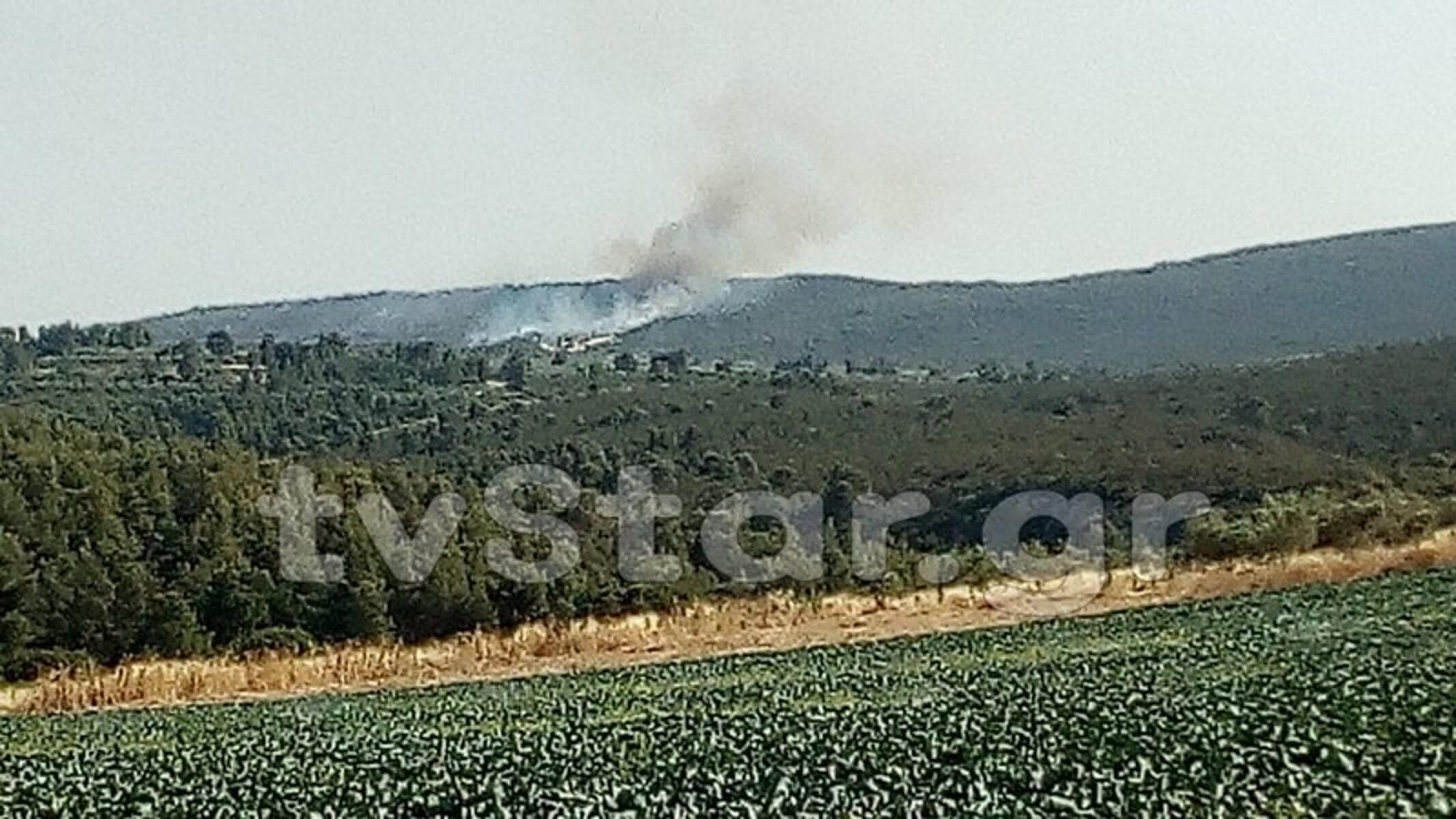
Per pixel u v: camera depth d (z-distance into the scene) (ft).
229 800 107.65
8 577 235.40
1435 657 144.15
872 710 140.36
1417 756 86.84
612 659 229.45
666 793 94.63
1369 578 240.32
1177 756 93.40
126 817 103.86
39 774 128.77
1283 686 131.23
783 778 95.96
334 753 132.26
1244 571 264.93
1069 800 81.76
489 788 101.86
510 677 214.69
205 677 215.10
